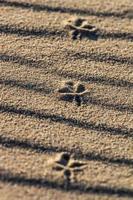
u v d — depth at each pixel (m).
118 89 1.34
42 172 1.20
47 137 1.25
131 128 1.28
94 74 1.35
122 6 1.47
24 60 1.35
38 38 1.39
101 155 1.24
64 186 1.19
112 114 1.30
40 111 1.29
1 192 1.17
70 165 1.22
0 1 1.45
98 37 1.41
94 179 1.20
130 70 1.36
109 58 1.38
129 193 1.19
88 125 1.28
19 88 1.32
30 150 1.23
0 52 1.36
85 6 1.46
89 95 1.32
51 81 1.33
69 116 1.29
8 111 1.28
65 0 1.46
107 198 1.18
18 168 1.20
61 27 1.41
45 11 1.44
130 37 1.42
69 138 1.26
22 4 1.45
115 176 1.21
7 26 1.40
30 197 1.17
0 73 1.33
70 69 1.35
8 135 1.25
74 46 1.39
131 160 1.24
